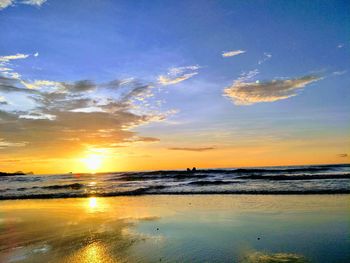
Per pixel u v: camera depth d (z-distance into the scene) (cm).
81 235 824
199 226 894
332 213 1009
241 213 1081
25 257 630
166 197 1728
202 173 4906
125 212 1208
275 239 715
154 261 578
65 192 2219
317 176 2731
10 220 1095
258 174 4075
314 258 568
